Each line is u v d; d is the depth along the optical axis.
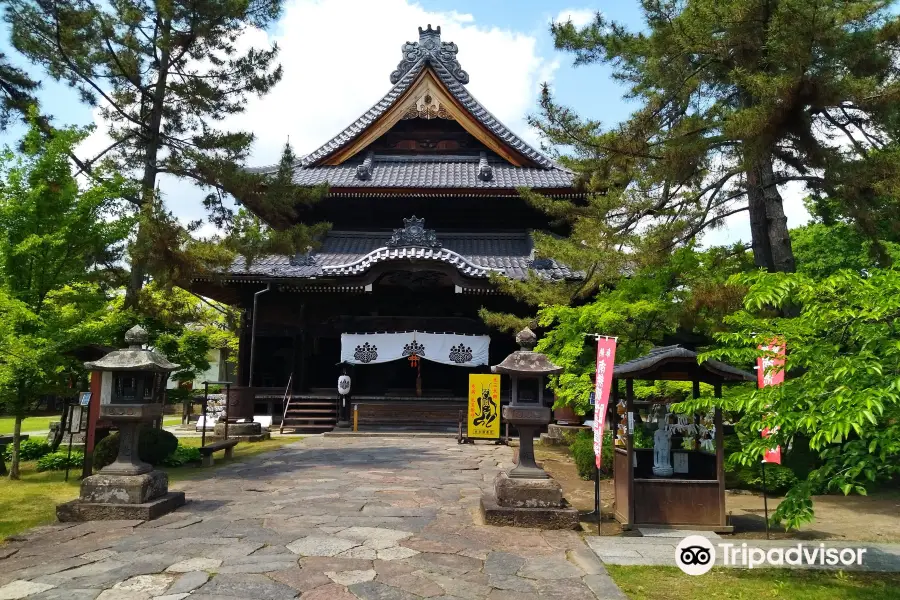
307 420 22.22
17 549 7.10
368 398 23.41
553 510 8.45
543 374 9.12
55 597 5.55
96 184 12.77
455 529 8.17
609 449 12.55
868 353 5.47
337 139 30.55
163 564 6.52
